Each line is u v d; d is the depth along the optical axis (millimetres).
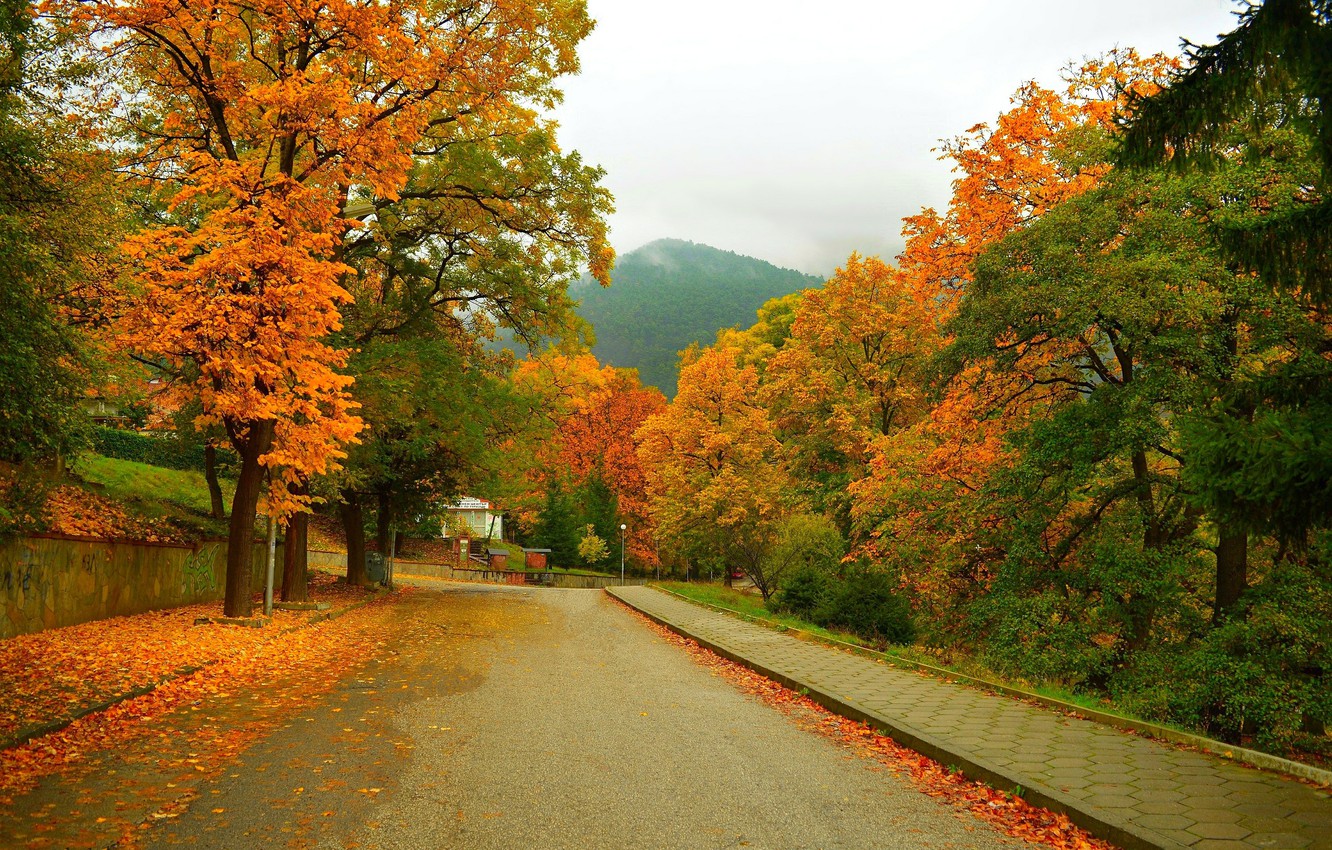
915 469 20828
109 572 15211
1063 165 18391
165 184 17266
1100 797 5891
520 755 7125
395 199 16172
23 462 13586
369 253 22344
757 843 5109
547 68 19656
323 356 14789
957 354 16781
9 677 8961
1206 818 5426
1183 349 13891
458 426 23484
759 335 57719
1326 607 13023
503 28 17641
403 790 6000
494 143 21406
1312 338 13016
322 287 13891
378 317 23594
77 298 13484
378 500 30609
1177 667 13617
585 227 22594
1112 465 15367
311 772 6418
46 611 13086
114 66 14883
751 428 39406
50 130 12242
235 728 7879
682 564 62250
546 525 60375
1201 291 13906
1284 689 12492
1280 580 13641
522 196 22156
